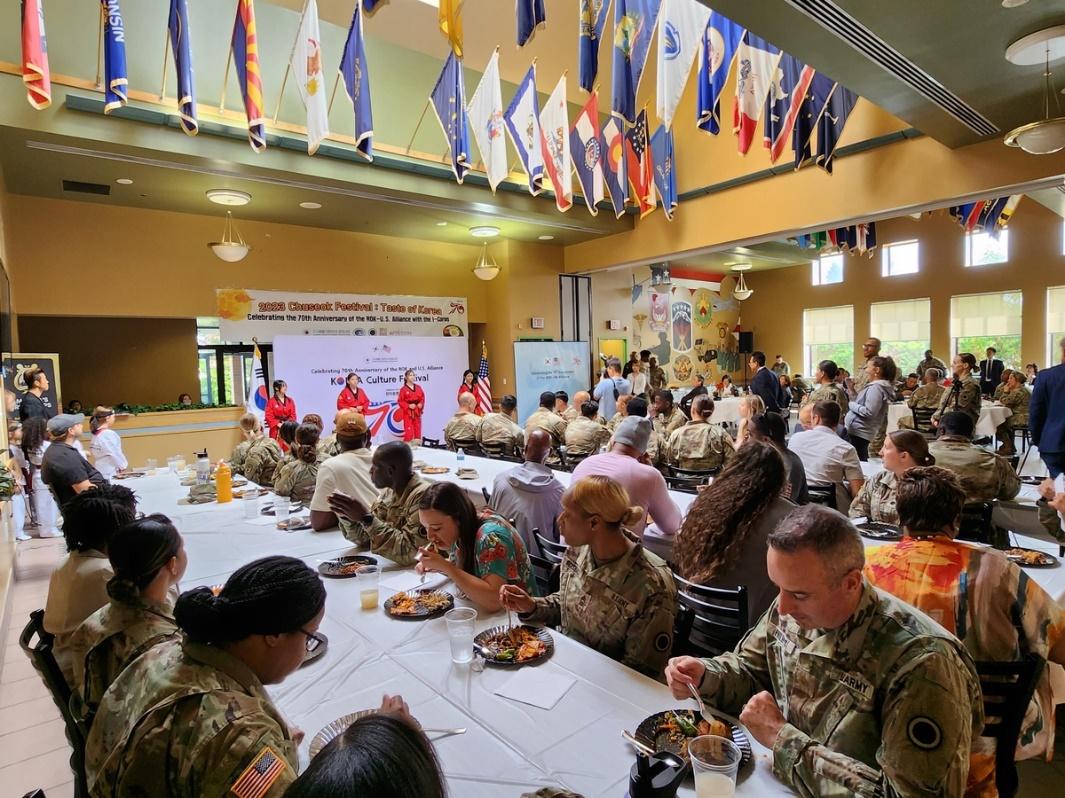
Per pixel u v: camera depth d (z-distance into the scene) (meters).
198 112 5.76
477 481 4.35
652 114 8.51
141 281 7.36
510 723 1.31
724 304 16.58
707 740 1.06
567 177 6.48
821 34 3.78
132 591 1.36
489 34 7.91
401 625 1.84
